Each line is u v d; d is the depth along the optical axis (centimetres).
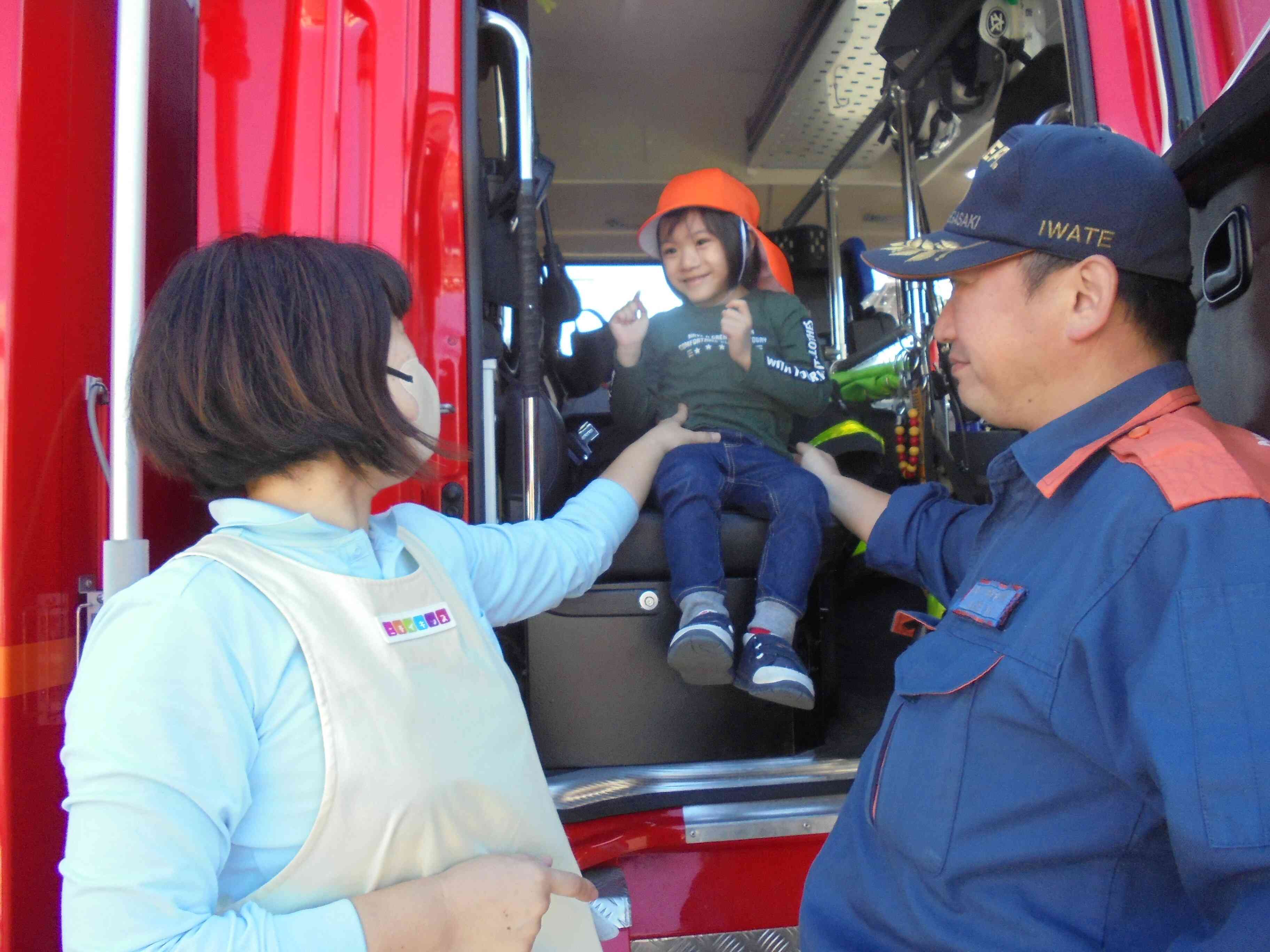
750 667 174
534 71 339
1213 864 65
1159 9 175
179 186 182
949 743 89
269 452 85
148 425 86
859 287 379
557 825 96
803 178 376
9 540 133
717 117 359
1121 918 80
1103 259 93
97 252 157
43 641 139
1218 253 115
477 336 165
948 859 87
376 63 164
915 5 258
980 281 101
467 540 117
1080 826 82
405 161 162
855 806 108
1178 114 173
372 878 80
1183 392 92
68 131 150
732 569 202
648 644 197
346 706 79
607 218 375
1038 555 92
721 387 223
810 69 302
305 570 83
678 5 300
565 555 128
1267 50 111
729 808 187
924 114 297
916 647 100
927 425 252
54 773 140
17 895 132
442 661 87
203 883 73
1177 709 69
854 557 279
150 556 161
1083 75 178
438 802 81
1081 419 93
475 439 164
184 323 84
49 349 143
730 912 181
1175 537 76
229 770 75
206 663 75
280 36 164
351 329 85
